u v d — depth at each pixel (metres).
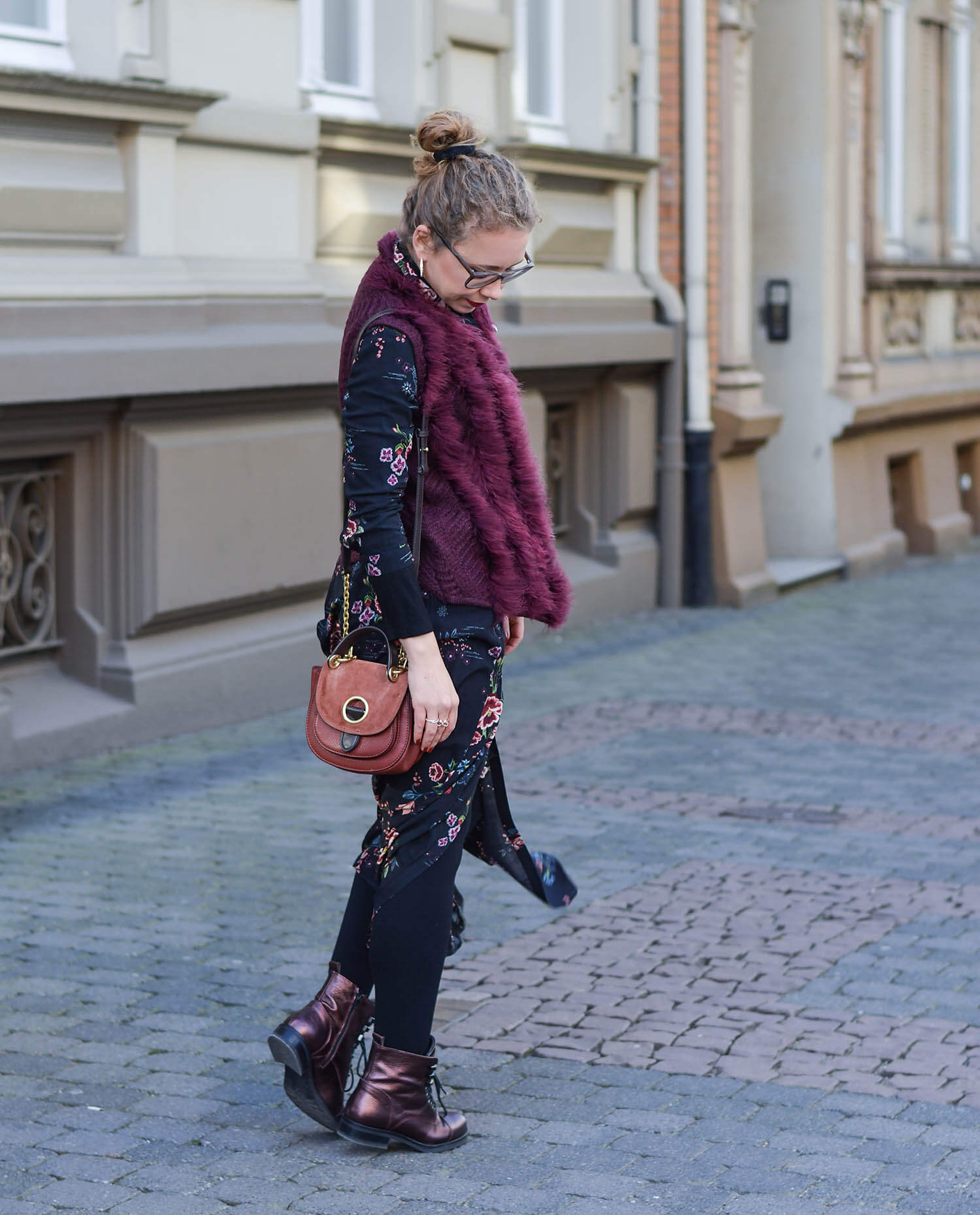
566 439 10.71
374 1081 3.21
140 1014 3.96
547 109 10.59
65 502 6.86
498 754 3.32
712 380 11.39
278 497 7.64
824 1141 3.28
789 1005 4.04
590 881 5.11
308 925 4.65
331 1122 3.25
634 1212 2.97
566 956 4.41
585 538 10.82
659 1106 3.45
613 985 4.18
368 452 3.04
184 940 4.51
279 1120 3.39
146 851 5.39
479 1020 3.93
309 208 7.91
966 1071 3.63
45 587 6.87
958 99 16.61
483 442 3.15
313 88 8.20
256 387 7.30
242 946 4.47
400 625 3.05
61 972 4.25
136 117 6.71
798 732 7.41
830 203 12.79
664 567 11.30
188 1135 3.31
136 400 6.80
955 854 5.44
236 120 7.32
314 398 7.89
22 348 6.16
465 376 3.11
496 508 3.17
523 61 10.08
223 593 7.37
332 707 3.12
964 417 15.88
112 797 6.11
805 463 12.98
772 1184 3.08
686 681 8.67
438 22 8.77
